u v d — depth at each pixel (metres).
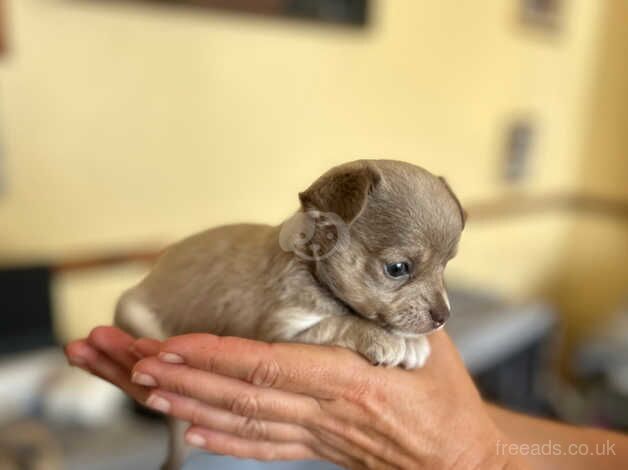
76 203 0.52
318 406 0.23
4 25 0.46
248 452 0.24
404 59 0.76
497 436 0.26
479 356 0.58
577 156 1.05
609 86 1.00
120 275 0.56
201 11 0.57
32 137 0.49
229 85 0.60
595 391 0.76
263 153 0.65
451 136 0.84
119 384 0.25
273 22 0.62
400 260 0.21
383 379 0.23
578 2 0.97
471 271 0.90
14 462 0.37
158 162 0.57
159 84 0.55
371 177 0.21
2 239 0.49
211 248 0.25
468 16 0.82
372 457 0.25
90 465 0.37
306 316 0.23
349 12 0.68
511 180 0.95
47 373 0.45
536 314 0.68
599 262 1.04
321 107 0.69
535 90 0.95
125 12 0.52
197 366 0.21
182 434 0.28
